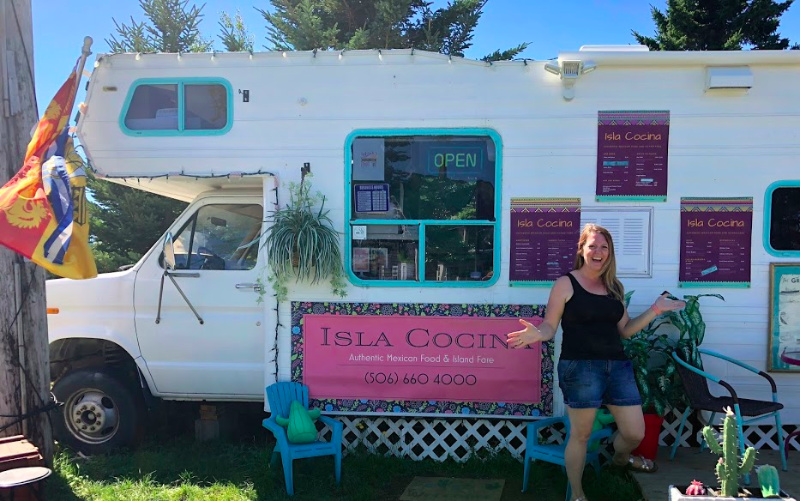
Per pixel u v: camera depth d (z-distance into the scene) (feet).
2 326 13.26
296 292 14.74
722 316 14.21
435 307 14.44
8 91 13.35
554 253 14.29
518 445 15.15
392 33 42.86
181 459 14.99
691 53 13.76
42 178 12.01
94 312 15.69
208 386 15.48
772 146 14.05
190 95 14.97
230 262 15.53
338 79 14.64
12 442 12.49
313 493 13.26
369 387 14.62
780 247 14.19
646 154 14.20
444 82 14.44
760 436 14.65
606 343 11.46
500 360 14.32
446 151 14.53
